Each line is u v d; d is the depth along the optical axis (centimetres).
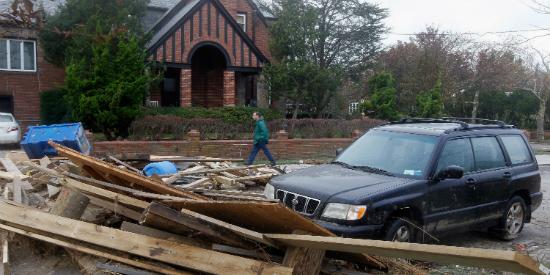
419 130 752
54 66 2344
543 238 847
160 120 1784
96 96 1714
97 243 538
